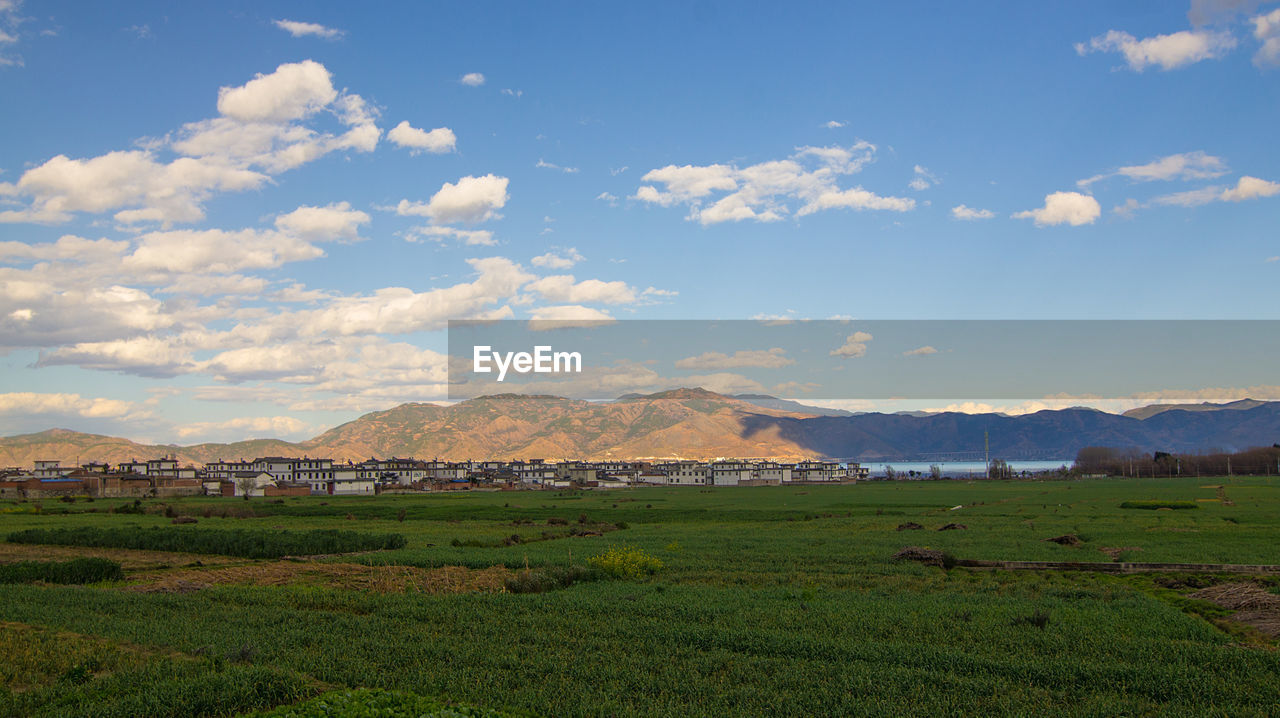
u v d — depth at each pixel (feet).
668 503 492.13
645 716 60.75
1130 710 63.82
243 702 63.36
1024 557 174.50
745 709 63.57
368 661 76.69
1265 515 320.70
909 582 139.03
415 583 142.61
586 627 92.89
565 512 386.93
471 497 599.98
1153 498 473.67
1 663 72.23
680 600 113.91
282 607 108.47
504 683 69.62
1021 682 71.41
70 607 103.35
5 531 260.42
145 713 59.77
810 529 274.98
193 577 153.58
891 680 70.90
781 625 95.76
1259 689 69.05
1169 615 102.99
